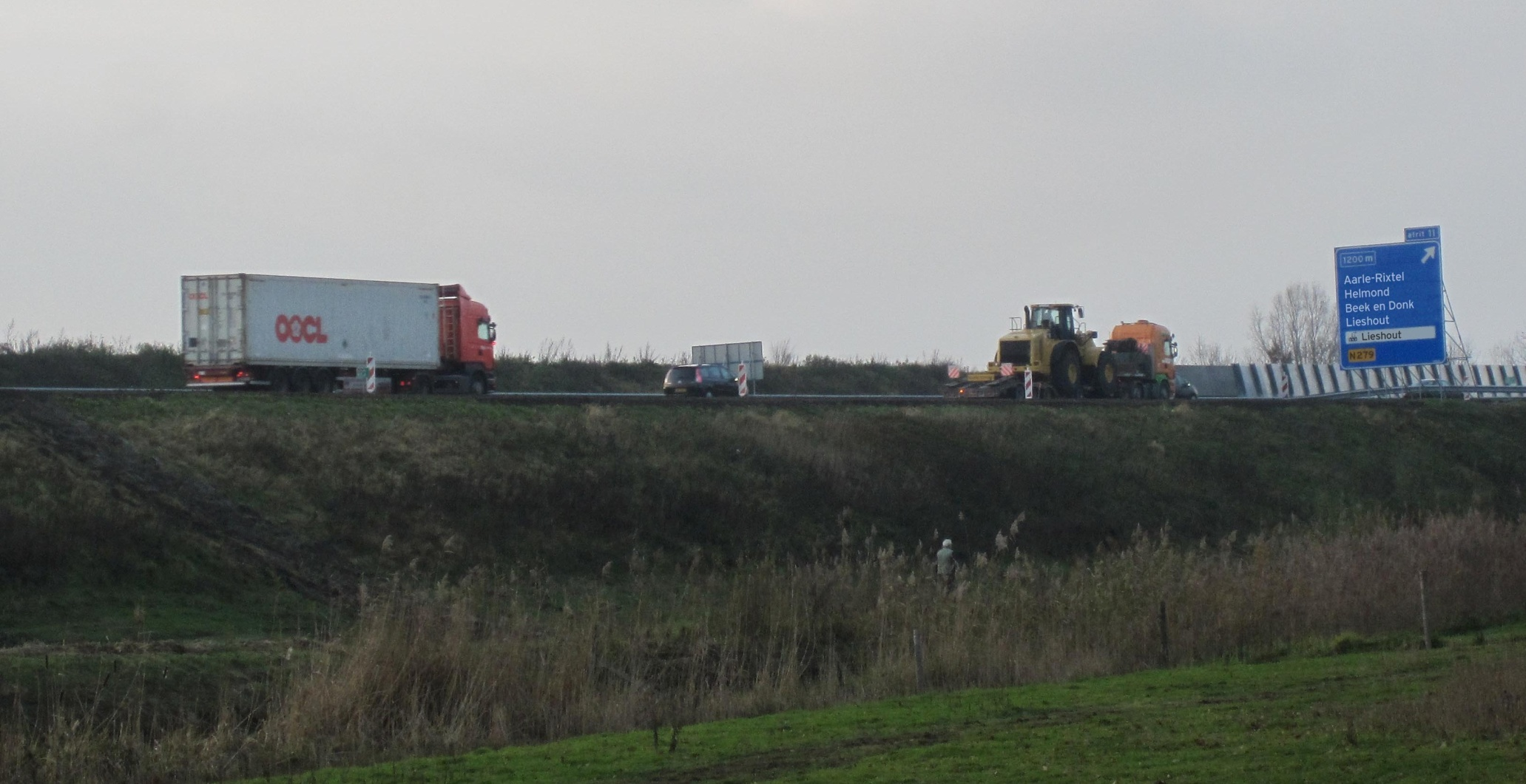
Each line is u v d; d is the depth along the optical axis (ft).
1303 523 248.11
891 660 120.67
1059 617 131.03
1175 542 232.53
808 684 115.24
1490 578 152.76
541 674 107.45
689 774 78.38
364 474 182.29
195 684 105.60
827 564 179.73
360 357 268.21
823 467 221.46
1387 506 264.52
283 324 255.09
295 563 158.92
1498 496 281.74
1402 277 267.80
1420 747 74.79
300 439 186.60
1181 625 130.62
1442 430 305.53
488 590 145.59
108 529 149.59
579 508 191.01
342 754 91.66
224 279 250.57
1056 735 85.40
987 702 103.04
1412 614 141.90
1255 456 275.80
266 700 105.50
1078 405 284.20
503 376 362.74
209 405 193.16
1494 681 87.81
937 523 217.56
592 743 91.15
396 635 104.88
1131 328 362.33
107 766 85.56
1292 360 550.77
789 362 419.13
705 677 116.16
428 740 93.97
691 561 188.55
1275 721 86.28
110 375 300.40
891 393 411.34
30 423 172.55
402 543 170.40
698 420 228.63
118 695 99.96
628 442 213.46
